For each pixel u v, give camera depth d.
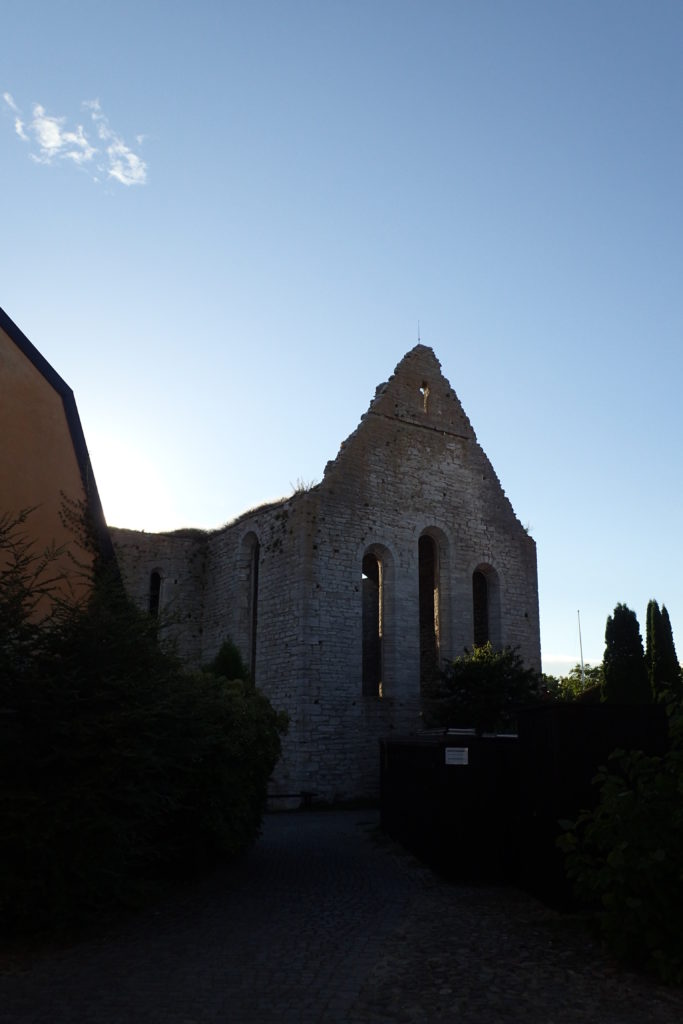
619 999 6.27
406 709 25.58
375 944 8.06
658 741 9.84
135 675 9.42
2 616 8.62
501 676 23.81
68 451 13.32
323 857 13.95
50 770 8.51
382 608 26.64
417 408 29.00
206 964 7.39
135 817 9.16
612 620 31.08
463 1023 5.85
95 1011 6.14
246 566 27.75
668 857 6.87
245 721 12.31
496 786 11.84
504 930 8.58
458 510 28.95
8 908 8.07
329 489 25.73
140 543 29.17
